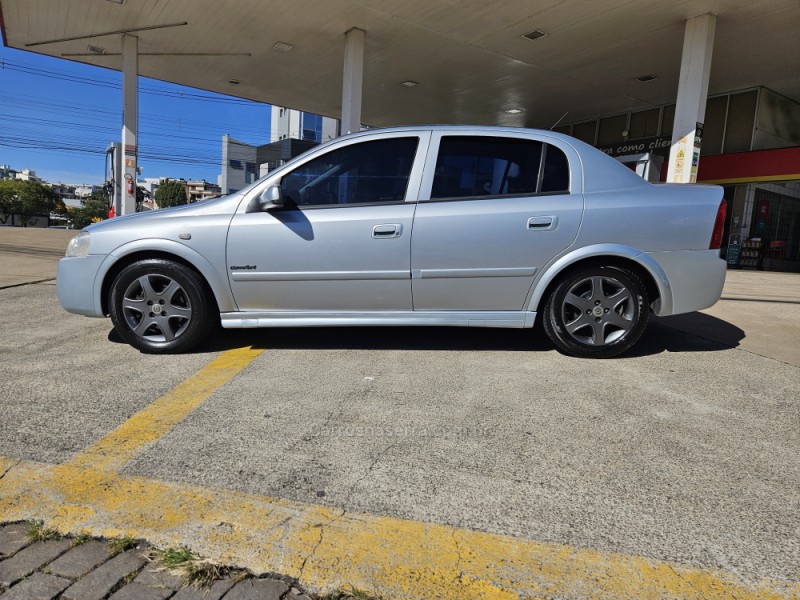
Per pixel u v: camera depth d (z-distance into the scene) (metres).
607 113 16.61
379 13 9.74
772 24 9.34
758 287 8.69
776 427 2.74
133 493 2.05
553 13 9.30
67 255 3.92
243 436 2.55
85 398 2.99
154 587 1.59
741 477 2.24
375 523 1.89
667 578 1.64
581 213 3.71
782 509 2.01
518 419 2.79
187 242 3.70
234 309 3.82
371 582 1.61
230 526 1.86
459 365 3.68
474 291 3.77
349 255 3.71
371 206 3.76
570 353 3.89
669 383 3.38
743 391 3.26
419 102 16.05
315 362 3.72
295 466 2.28
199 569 1.65
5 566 1.66
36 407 2.84
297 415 2.80
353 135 3.90
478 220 3.70
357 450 2.43
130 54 11.87
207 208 3.82
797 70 12.03
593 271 3.77
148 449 2.40
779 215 15.18
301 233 3.71
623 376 3.50
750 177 13.68
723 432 2.67
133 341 3.84
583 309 3.81
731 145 14.19
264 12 10.11
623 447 2.49
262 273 3.74
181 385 3.22
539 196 3.78
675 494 2.10
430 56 11.84
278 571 1.65
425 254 3.71
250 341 4.26
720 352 4.15
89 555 1.72
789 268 15.70
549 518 1.93
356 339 4.36
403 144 3.86
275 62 13.05
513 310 3.82
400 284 3.75
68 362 3.63
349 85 10.70
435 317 3.82
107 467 2.24
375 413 2.84
